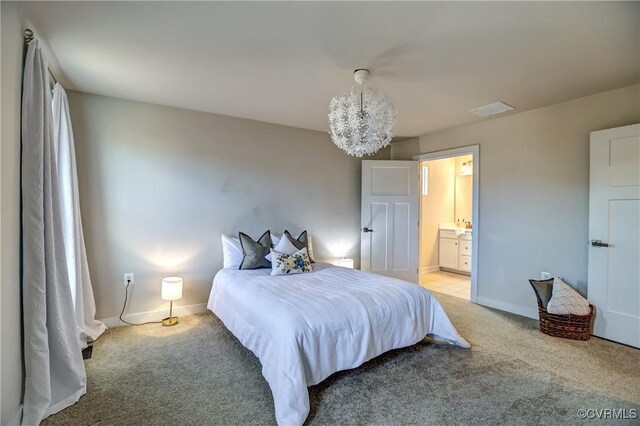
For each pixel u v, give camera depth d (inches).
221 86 108.5
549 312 113.5
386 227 183.9
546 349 101.6
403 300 96.3
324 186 175.0
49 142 73.1
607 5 63.9
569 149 121.7
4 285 58.6
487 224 148.7
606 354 97.8
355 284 106.7
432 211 234.7
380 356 96.3
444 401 74.0
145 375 85.2
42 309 68.1
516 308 137.9
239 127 146.7
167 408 71.4
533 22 70.2
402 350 100.6
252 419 68.1
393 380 83.0
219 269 141.1
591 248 112.4
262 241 142.1
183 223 133.0
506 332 116.3
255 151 151.3
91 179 114.7
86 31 74.4
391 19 69.6
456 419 67.7
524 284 135.4
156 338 109.5
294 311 80.0
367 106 86.8
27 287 66.5
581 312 109.6
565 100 120.7
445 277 214.2
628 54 84.7
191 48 82.9
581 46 80.7
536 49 82.4
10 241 61.4
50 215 71.8
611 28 72.3
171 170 130.3
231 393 77.5
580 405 72.4
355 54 85.7
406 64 91.4
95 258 115.6
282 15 68.4
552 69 94.0
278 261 124.3
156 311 127.5
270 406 72.7
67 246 97.1
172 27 73.1
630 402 73.6
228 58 88.4
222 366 90.5
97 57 87.5
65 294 76.5
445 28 73.0
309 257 140.2
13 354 61.8
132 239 122.6
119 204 120.0
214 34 76.2
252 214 150.7
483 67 93.0
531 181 133.0
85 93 113.7
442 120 147.6
